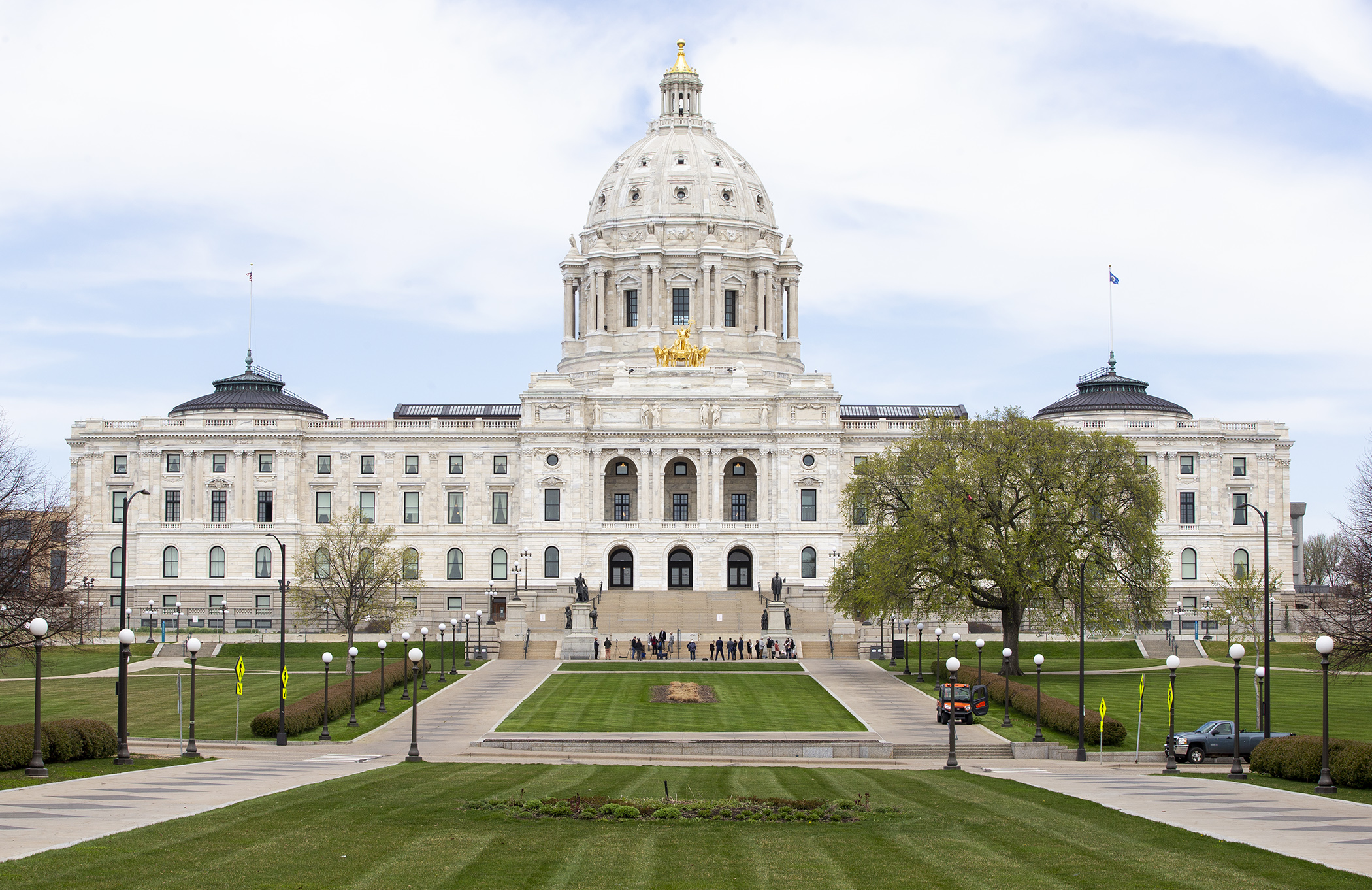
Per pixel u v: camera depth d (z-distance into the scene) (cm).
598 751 8931
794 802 5931
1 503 10725
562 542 19125
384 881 4200
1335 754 6819
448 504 19675
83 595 17300
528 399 19288
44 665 13838
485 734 9475
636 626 16650
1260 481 19700
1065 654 15088
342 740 9212
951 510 12962
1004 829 5338
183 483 19462
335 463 19675
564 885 4212
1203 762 8275
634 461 19400
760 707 10831
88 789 6019
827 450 19212
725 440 19325
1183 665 14138
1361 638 9600
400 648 14912
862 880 4338
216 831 4862
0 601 9844
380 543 17350
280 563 19375
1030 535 12756
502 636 15712
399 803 5772
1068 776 7581
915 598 13500
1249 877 4278
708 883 4275
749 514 19925
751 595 17862
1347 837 4984
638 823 5481
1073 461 13400
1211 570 19412
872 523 15188
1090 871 4428
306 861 4434
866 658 14962
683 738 9006
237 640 15875
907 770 8000
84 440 19625
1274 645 15588
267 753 8475
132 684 12162
